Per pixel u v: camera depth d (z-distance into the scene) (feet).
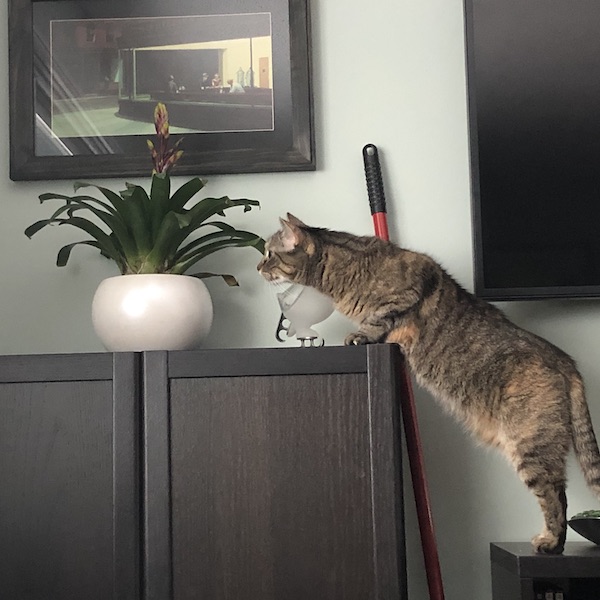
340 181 6.58
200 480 4.98
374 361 4.99
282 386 5.02
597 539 5.51
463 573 6.25
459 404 5.85
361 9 6.70
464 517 6.31
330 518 4.94
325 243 5.97
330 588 4.90
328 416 4.99
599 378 6.39
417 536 6.25
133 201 5.68
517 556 5.16
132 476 4.96
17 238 6.59
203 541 4.95
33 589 4.94
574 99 6.27
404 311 5.83
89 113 6.62
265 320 6.50
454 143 6.59
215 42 6.63
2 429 5.03
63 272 6.57
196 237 6.60
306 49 6.57
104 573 4.93
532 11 6.33
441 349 5.85
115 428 4.99
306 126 6.52
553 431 5.59
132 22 6.67
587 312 6.45
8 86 6.68
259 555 4.94
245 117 6.57
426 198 6.55
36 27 6.68
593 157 6.24
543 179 6.23
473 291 6.44
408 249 6.25
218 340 6.48
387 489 4.92
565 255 6.18
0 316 6.54
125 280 5.66
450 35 6.66
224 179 6.61
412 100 6.62
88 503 4.98
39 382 5.04
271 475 4.98
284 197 6.59
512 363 5.74
